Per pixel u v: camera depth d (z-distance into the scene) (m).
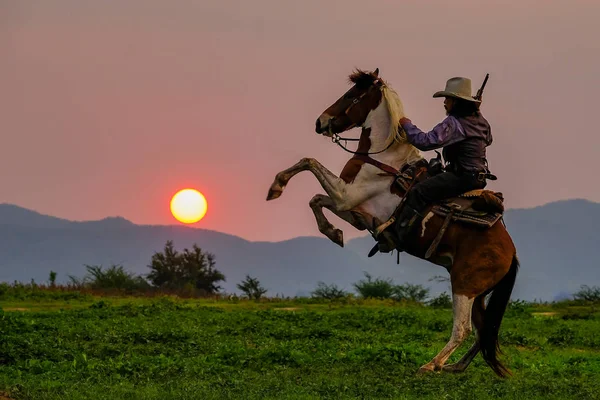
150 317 22.45
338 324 22.11
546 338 21.11
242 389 12.77
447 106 14.78
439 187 14.47
